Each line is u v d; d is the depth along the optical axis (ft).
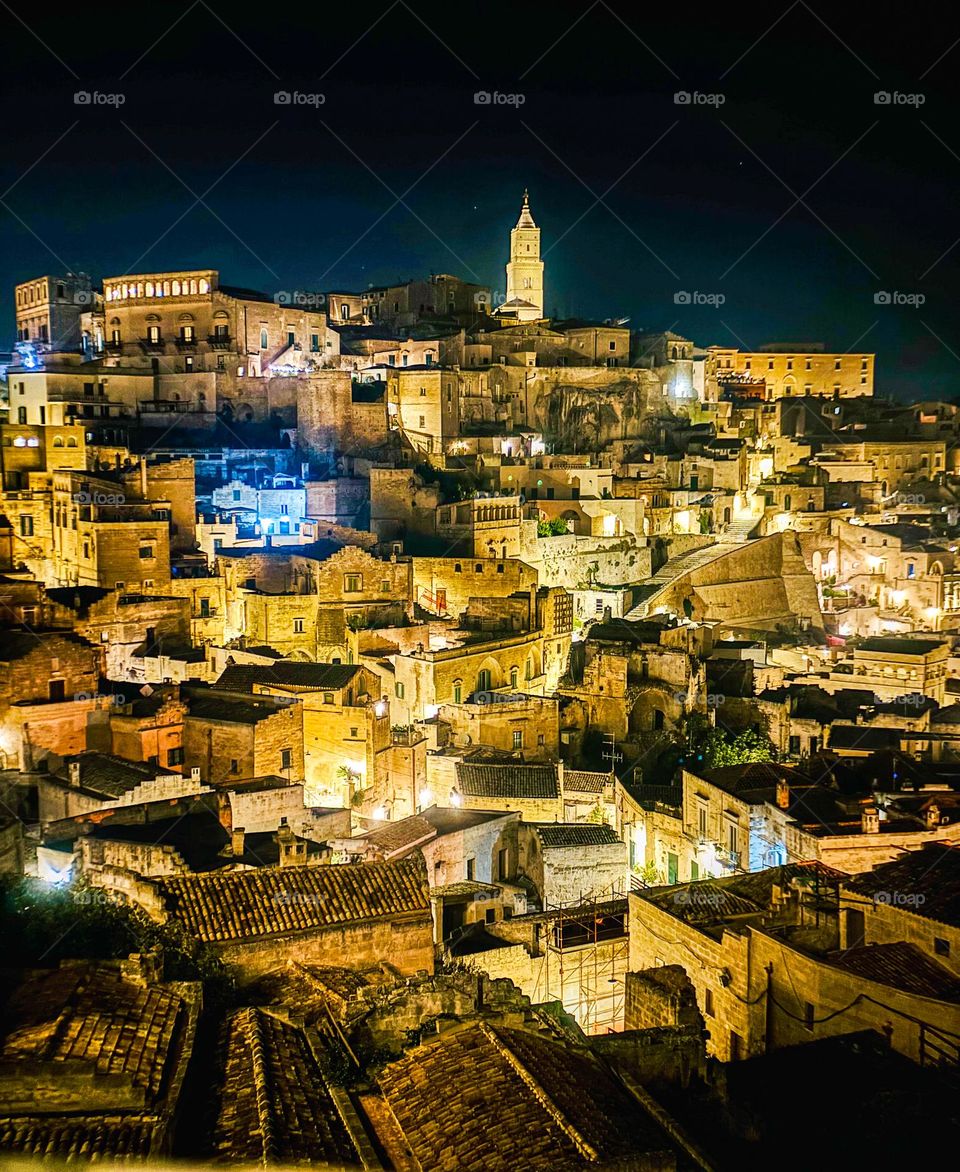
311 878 127.03
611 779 238.89
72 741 220.84
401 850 180.34
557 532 387.34
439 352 444.96
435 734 253.85
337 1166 76.33
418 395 416.87
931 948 122.93
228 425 396.78
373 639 291.79
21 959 99.60
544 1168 75.56
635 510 408.87
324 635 301.84
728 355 621.31
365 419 392.06
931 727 273.54
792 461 496.64
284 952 116.98
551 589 325.21
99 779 195.62
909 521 463.42
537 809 221.46
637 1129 83.25
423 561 336.29
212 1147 76.95
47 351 426.51
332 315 515.09
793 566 407.23
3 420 398.83
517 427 460.14
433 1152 80.23
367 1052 95.66
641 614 367.66
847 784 200.44
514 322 518.78
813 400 564.30
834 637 371.15
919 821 169.48
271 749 222.07
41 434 338.75
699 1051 103.24
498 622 314.76
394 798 238.27
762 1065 112.78
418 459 394.11
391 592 315.58
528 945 164.96
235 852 158.92
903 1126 98.84
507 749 261.44
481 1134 80.89
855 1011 117.60
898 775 204.03
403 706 276.41
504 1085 86.33
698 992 141.59
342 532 340.59
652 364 503.20
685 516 434.71
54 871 156.97
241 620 302.66
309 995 107.55
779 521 447.83
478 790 221.66
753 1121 98.53
